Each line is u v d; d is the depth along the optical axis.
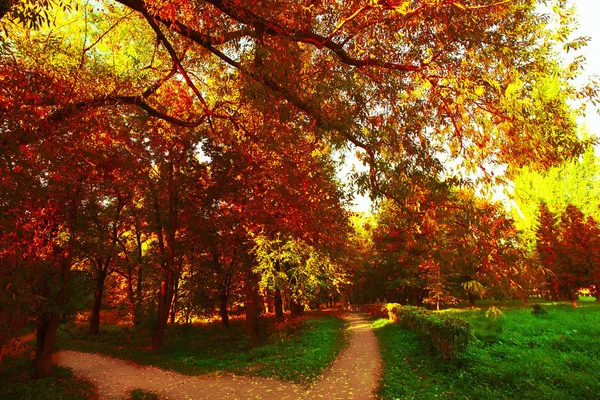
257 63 5.84
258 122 8.11
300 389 9.62
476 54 4.79
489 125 4.34
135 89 9.09
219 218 20.20
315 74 5.94
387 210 5.47
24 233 6.73
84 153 7.25
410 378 9.59
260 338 19.45
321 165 8.48
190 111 11.07
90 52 9.80
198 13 6.18
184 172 20.30
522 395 7.18
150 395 9.99
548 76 4.80
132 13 9.13
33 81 5.73
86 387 11.77
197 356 16.64
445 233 4.37
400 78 5.87
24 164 5.54
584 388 7.04
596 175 31.05
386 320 26.20
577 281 24.02
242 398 9.20
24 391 10.81
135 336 24.05
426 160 5.04
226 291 26.81
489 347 11.60
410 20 5.42
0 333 7.93
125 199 22.45
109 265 28.38
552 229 26.31
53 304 12.30
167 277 20.41
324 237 9.26
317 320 29.23
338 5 5.96
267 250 17.36
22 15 4.99
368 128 5.73
